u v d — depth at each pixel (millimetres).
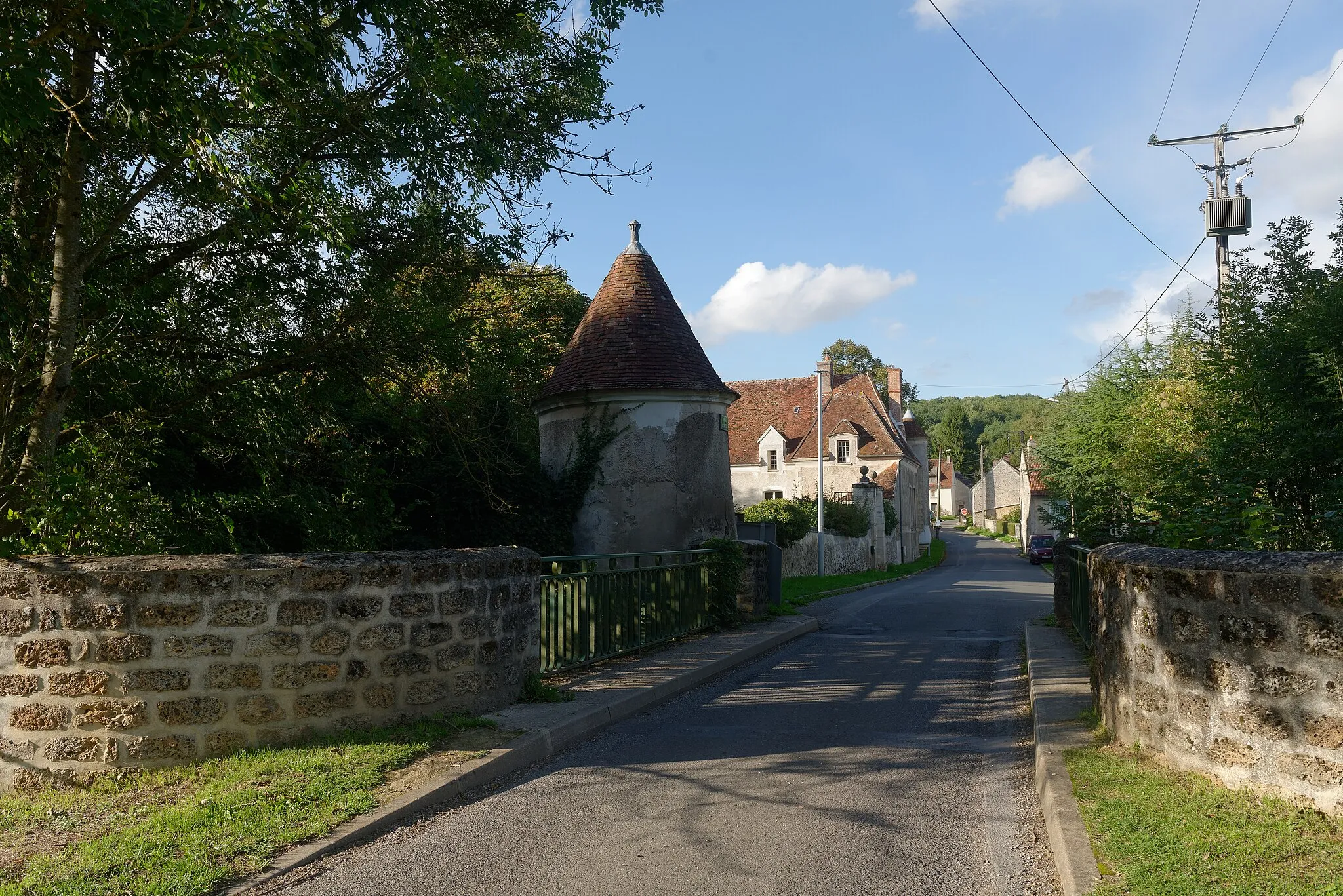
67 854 4465
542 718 7414
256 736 6219
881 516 41250
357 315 9648
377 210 9672
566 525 16984
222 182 7074
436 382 12031
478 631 7445
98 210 8258
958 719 8242
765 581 17219
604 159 9859
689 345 17812
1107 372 18156
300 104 7910
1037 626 14312
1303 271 8461
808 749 7094
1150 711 5543
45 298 7695
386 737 6496
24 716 5949
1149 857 3969
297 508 10617
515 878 4410
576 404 17359
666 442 17078
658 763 6656
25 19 6172
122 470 8039
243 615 6234
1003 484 94500
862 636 15070
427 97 8336
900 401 61875
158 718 6000
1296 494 7863
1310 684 4445
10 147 6887
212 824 4863
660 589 12797
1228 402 8719
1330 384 7625
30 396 7473
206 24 6297
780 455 45875
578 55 9758
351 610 6602
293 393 10164
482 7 9109
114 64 6680
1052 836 4691
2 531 7180
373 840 4945
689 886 4309
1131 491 12273
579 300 24141
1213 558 5000
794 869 4516
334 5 7500
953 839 4961
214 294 9125
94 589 5984
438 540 15188
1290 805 4473
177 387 9312
